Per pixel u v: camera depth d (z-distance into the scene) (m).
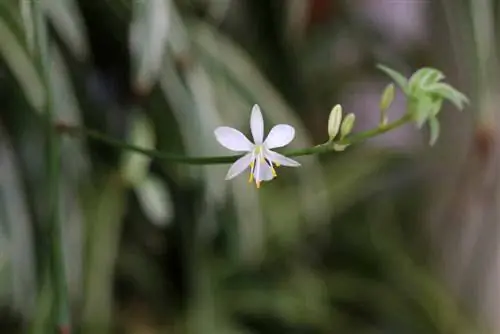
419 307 0.62
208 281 0.55
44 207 0.48
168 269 0.56
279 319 0.60
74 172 0.48
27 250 0.48
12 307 0.49
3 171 0.48
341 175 0.61
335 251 0.64
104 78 0.50
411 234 0.64
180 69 0.49
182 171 0.51
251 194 0.52
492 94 0.53
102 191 0.50
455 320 0.61
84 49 0.47
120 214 0.51
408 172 0.62
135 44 0.45
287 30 0.53
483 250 0.59
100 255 0.50
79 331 0.50
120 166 0.49
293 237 0.57
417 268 0.62
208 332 0.54
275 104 0.52
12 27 0.45
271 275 0.58
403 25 0.58
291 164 0.38
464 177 0.58
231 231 0.52
